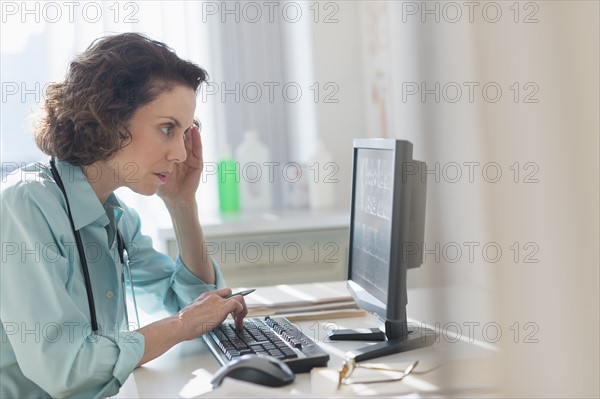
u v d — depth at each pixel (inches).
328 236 101.4
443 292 36.2
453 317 35.7
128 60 51.8
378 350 47.7
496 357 33.3
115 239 56.8
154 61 52.4
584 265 32.1
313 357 44.9
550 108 32.6
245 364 40.7
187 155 65.2
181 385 44.3
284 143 120.6
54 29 96.2
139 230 66.6
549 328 32.3
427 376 42.0
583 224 32.3
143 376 46.4
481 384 34.2
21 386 50.1
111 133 51.6
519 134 32.6
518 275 32.6
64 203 51.4
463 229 34.8
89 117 51.5
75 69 53.1
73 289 50.4
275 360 42.0
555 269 32.3
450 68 34.3
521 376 32.6
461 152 34.3
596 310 31.9
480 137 33.2
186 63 54.2
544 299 32.3
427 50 35.5
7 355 49.1
